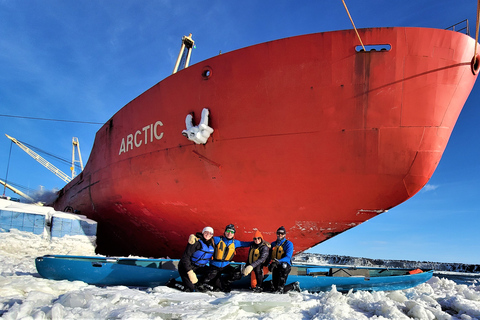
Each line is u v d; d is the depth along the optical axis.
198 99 8.34
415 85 6.49
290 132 7.14
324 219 7.94
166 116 9.12
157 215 10.34
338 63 6.73
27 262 7.93
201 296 4.28
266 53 7.29
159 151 9.36
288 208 7.88
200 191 8.66
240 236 9.05
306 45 6.93
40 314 3.04
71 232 10.77
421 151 6.74
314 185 7.33
